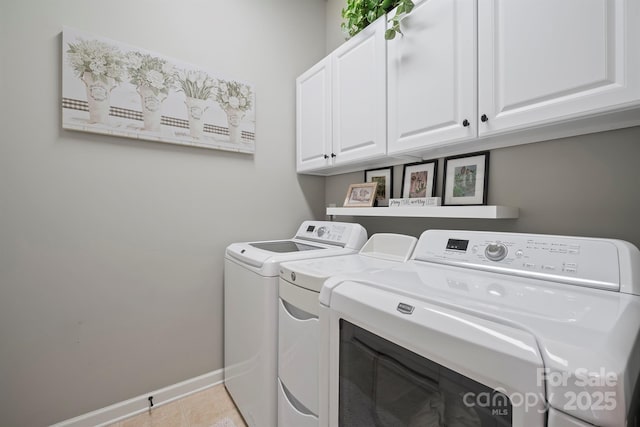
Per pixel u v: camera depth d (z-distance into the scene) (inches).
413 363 24.9
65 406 52.2
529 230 44.8
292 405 44.0
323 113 69.8
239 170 72.4
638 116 33.0
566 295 26.6
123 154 57.1
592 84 30.0
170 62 60.9
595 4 29.6
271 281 48.0
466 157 52.4
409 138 49.2
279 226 79.5
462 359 20.5
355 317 29.3
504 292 27.5
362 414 30.3
